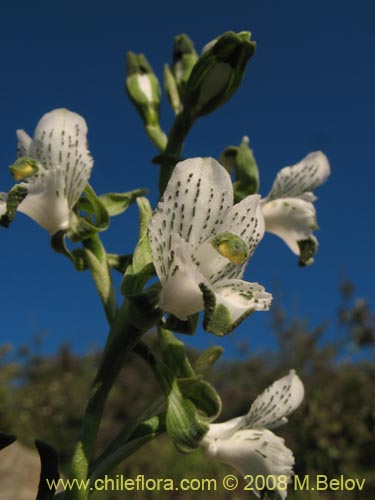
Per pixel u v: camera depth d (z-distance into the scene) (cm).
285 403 14
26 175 14
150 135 17
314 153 17
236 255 11
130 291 12
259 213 12
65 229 14
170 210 11
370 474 40
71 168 14
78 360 80
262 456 14
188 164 11
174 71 17
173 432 12
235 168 16
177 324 12
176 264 11
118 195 15
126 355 13
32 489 36
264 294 11
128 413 67
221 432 14
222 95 14
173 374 13
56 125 14
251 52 14
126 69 17
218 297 11
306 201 17
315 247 16
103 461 13
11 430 62
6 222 13
